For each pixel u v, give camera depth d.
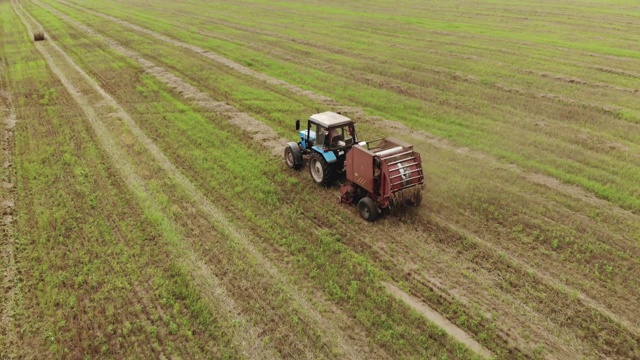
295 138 18.64
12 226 12.87
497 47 33.03
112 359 8.56
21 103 23.62
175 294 10.11
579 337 8.77
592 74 26.09
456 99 22.94
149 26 45.75
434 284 10.22
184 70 29.72
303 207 13.53
